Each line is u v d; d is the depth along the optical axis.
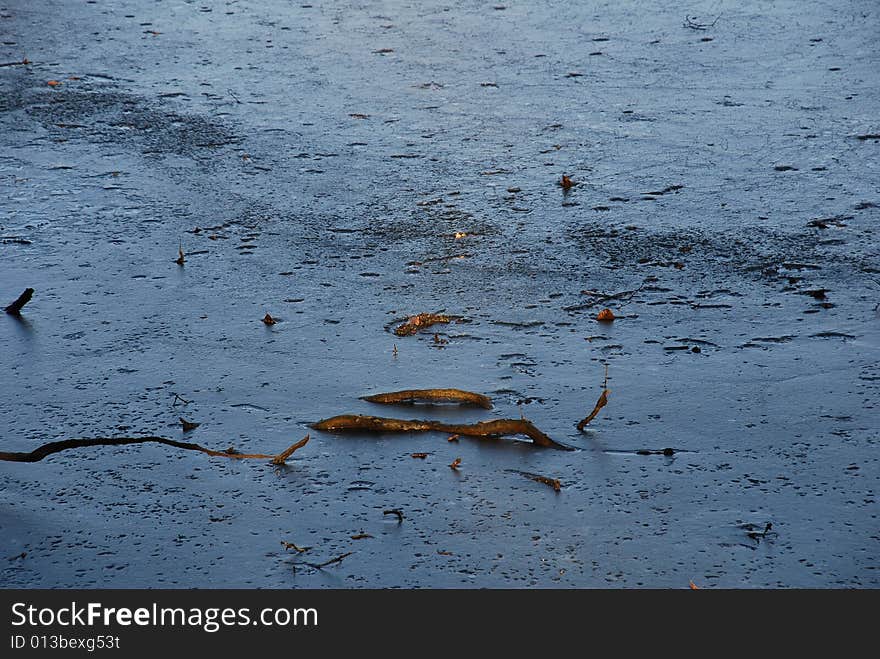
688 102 14.04
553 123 13.42
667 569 5.86
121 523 6.31
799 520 6.23
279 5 19.28
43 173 12.05
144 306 9.00
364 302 9.05
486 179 11.79
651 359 8.03
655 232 10.35
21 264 9.80
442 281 9.43
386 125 13.48
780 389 7.60
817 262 9.63
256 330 8.58
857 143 12.51
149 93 14.69
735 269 9.55
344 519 6.31
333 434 7.18
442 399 7.50
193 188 11.60
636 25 17.64
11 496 6.57
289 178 11.87
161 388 7.73
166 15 18.64
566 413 7.34
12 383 7.81
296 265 9.78
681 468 6.74
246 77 15.37
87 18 18.44
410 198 11.31
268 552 6.05
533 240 10.25
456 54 16.31
